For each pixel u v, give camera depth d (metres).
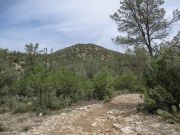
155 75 15.39
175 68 15.11
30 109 17.19
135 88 24.94
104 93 20.97
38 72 21.25
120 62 24.78
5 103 19.12
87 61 43.16
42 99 17.64
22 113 16.69
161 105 14.52
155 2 23.14
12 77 22.58
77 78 21.34
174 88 14.73
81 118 14.59
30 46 28.19
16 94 21.17
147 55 19.75
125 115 14.67
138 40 23.47
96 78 21.52
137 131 11.89
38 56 28.41
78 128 12.83
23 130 12.99
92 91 21.09
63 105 18.03
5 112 17.19
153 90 14.75
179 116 12.98
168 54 15.65
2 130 13.13
